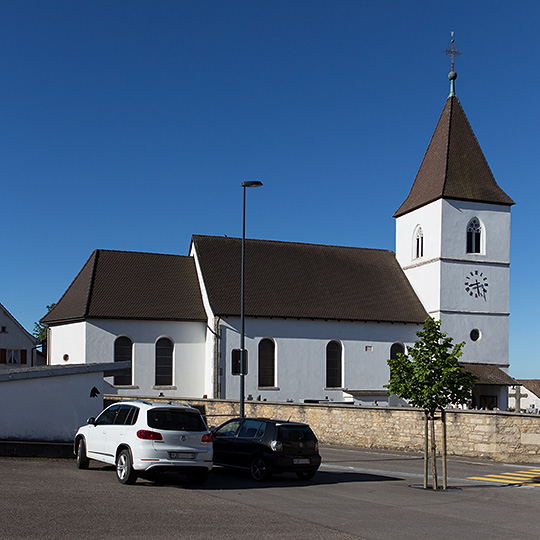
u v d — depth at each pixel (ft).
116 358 145.38
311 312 157.79
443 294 168.55
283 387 153.48
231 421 70.08
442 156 177.17
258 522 41.34
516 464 83.41
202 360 152.05
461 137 179.83
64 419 81.56
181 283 159.84
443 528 42.01
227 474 68.33
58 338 153.89
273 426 64.44
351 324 161.58
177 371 149.69
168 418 55.83
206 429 57.21
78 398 82.64
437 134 183.01
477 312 171.53
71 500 45.88
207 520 41.27
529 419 84.69
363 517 44.83
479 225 175.22
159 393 147.02
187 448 55.16
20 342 209.05
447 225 170.60
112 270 156.04
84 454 63.05
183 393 149.48
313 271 171.12
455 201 172.04
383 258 185.98
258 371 152.05
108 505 44.70
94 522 38.88
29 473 58.85
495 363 171.83
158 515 42.11
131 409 57.82
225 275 159.22
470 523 44.21
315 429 108.58
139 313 147.23
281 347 154.40
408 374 63.26
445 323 167.94
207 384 149.89
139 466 53.72
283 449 62.95
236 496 52.54
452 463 83.61
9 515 39.73
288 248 175.42
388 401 160.86
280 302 157.58
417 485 63.52
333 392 157.69
